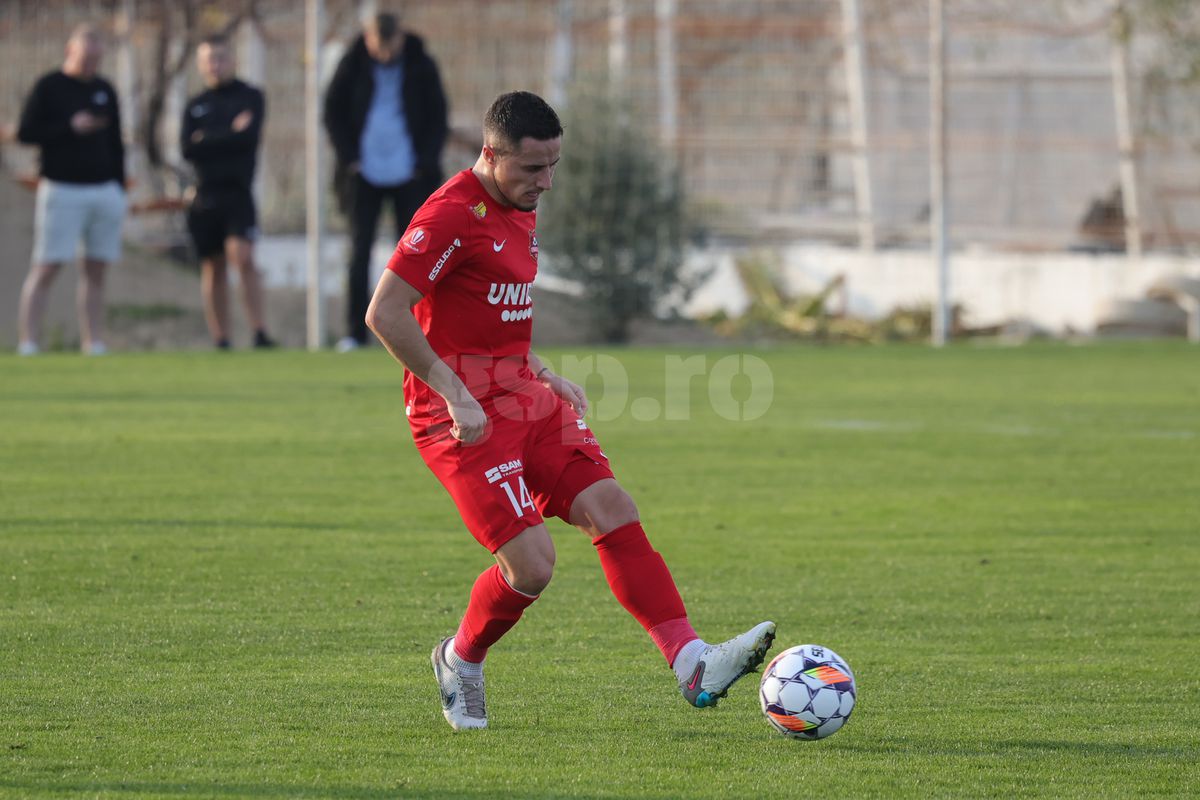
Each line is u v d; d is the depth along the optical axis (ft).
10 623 60.54
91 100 168.76
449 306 48.80
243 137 174.40
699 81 246.68
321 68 192.54
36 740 45.65
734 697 52.06
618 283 208.33
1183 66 255.09
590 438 50.65
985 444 117.50
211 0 257.96
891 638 60.23
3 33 243.81
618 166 208.95
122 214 173.88
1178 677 54.49
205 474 98.32
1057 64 268.62
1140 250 253.65
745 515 87.81
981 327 240.32
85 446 109.50
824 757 45.14
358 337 182.19
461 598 66.08
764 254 249.96
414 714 49.29
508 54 243.40
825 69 251.60
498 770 43.55
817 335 230.07
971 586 69.72
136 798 40.52
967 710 50.26
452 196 48.19
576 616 63.52
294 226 268.41
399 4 241.76
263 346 183.21
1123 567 74.08
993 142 247.09
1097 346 202.80
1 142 239.50
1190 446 116.88
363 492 92.68
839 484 99.09
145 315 208.64
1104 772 43.73
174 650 56.85
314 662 55.57
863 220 250.98
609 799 41.14
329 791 41.39
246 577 69.51
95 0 246.06
